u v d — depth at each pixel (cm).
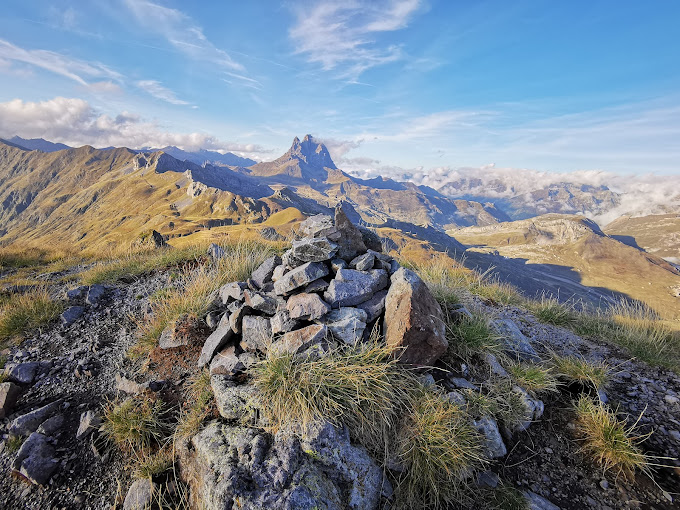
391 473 80
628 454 82
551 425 96
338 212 123
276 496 65
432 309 107
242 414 85
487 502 77
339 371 88
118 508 78
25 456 86
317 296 105
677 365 121
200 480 75
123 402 98
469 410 91
